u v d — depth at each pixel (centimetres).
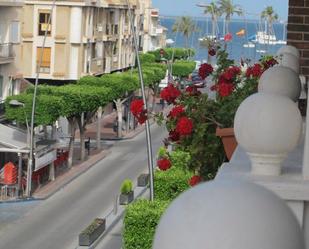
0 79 6212
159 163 1141
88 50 8306
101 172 6119
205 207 299
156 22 13012
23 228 4250
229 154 805
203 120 1011
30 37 7825
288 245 294
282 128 513
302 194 498
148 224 2905
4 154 5584
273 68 719
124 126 8694
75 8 7888
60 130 6962
